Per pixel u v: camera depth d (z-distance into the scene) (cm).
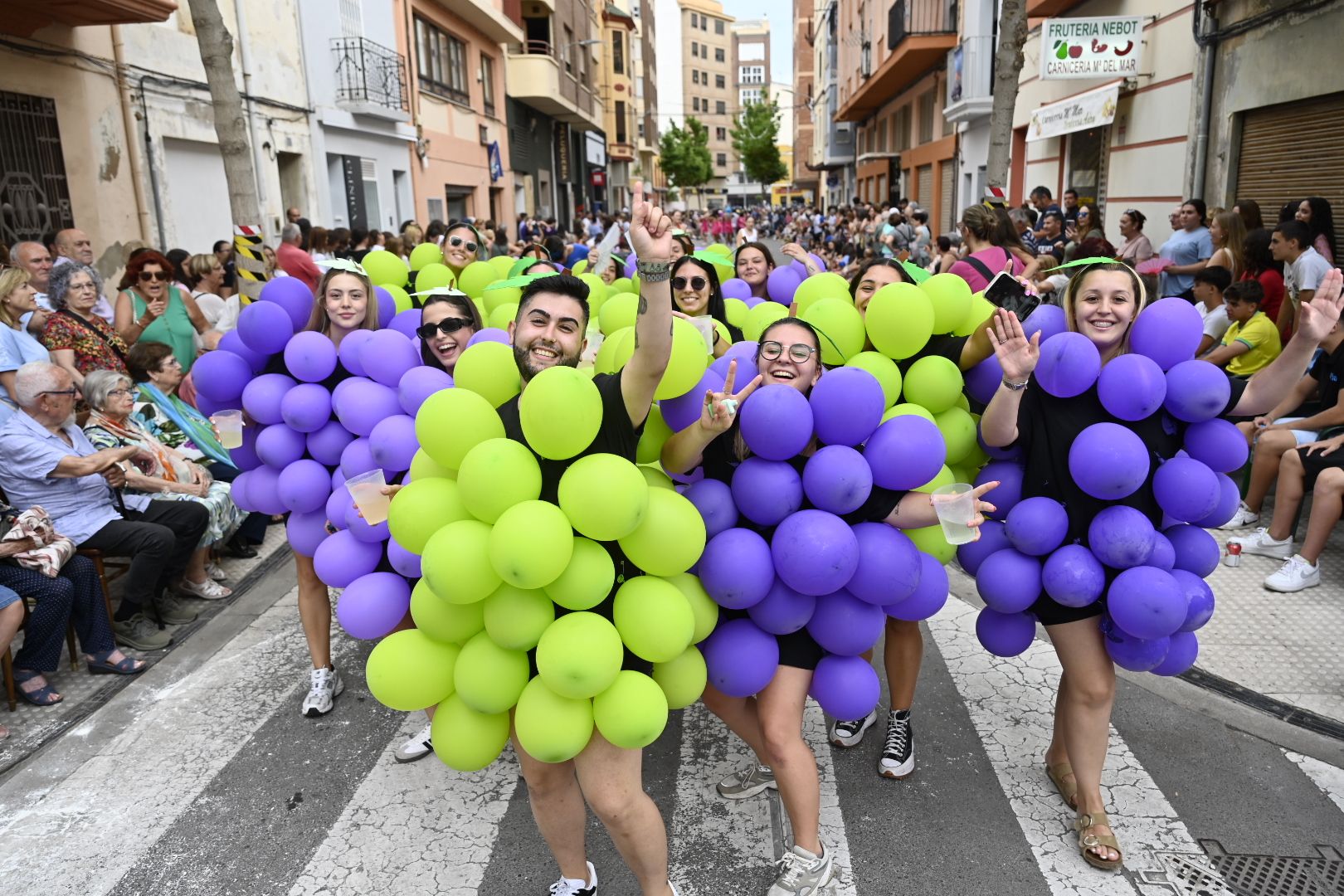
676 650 222
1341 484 451
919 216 1460
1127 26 1034
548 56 2680
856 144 4022
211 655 452
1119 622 260
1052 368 266
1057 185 1398
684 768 353
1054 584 266
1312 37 758
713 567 238
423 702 237
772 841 308
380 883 293
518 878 294
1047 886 280
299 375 347
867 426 250
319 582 385
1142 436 268
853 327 316
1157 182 1040
